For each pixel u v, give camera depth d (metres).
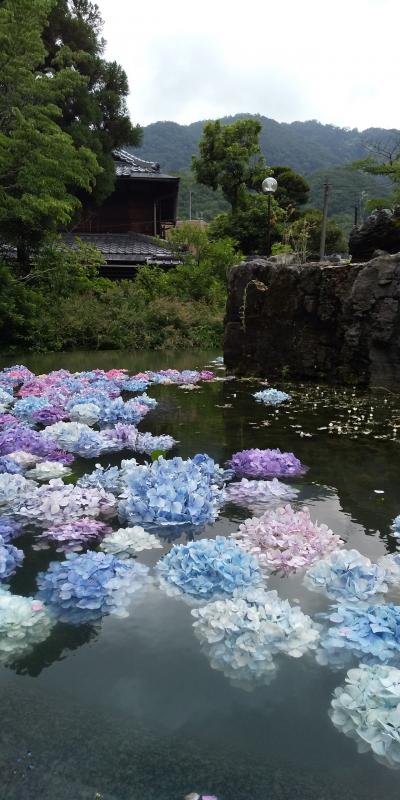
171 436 3.60
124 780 0.99
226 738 1.09
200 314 13.35
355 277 5.65
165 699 1.19
